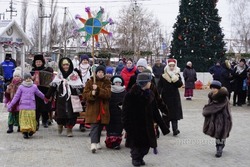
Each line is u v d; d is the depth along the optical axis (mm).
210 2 30484
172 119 11273
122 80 9945
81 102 11344
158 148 9812
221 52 30766
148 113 7922
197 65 30422
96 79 9461
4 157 8672
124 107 7945
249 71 18922
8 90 11508
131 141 7949
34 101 10859
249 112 17047
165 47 44375
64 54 32688
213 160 8703
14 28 26953
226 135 8875
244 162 8562
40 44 38156
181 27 30812
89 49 39250
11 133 11500
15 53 27297
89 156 8891
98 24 10367
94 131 9344
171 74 11203
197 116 15609
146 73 8000
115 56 38219
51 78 12164
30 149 9484
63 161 8391
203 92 27047
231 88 19266
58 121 11094
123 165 8125
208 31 30672
